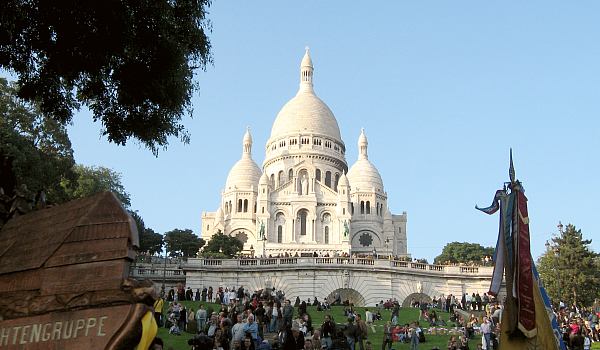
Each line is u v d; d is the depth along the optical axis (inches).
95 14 762.2
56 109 924.6
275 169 6934.1
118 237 212.4
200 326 1568.7
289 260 3080.7
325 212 6353.3
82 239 215.3
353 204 6599.4
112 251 209.9
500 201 757.3
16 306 208.2
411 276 3083.2
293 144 7130.9
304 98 7549.2
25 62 854.5
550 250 3831.2
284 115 7436.0
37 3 757.9
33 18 774.5
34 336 202.7
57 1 750.5
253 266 3063.5
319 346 1189.7
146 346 198.1
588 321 2039.9
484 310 2450.8
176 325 1631.4
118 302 200.5
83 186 3420.3
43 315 205.0
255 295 2304.4
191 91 984.9
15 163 1959.9
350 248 5905.5
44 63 864.3
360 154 7126.0
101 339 195.2
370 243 6446.9
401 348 1605.6
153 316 203.2
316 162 6953.7
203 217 7101.4
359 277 3016.7
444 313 2559.1
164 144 1005.2
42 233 229.0
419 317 2372.0
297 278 3016.7
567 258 3666.3
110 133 963.3
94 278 205.9
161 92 890.7
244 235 6520.7
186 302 2428.6
